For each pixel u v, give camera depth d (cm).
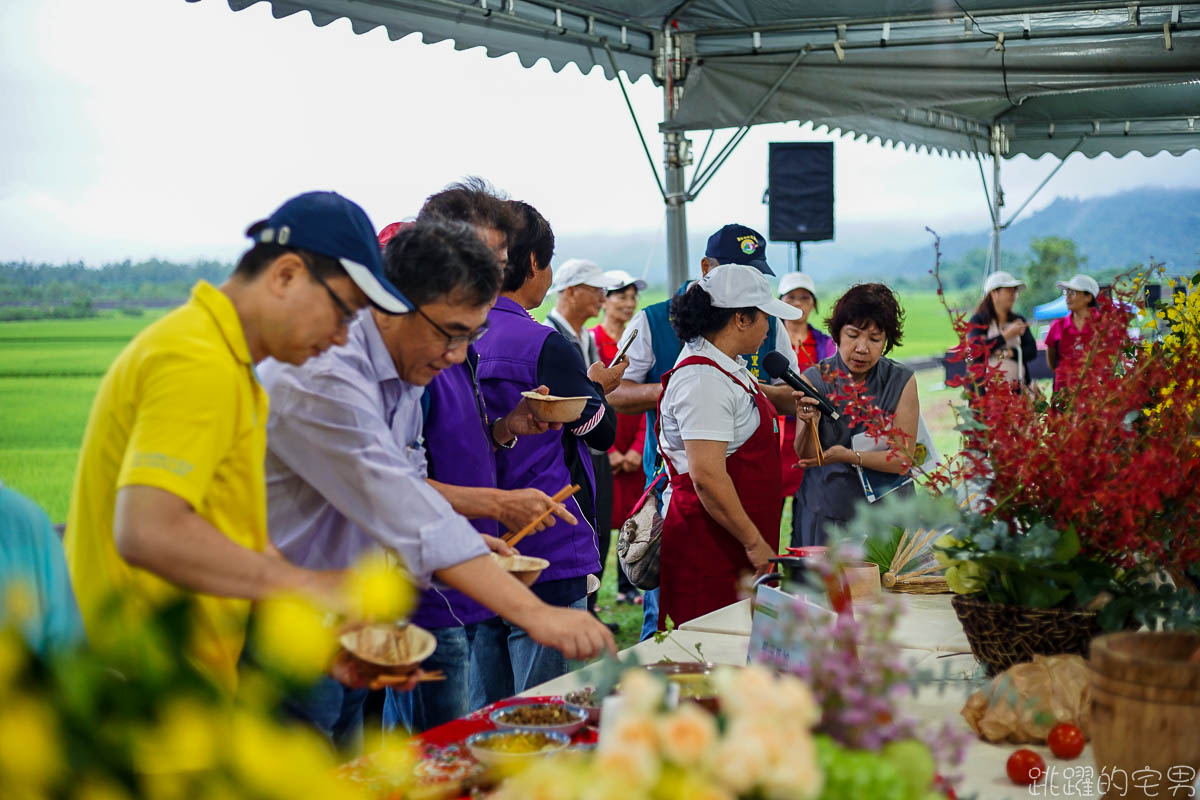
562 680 212
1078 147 1046
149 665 72
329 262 183
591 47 600
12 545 157
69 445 1583
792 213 788
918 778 119
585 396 303
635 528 367
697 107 643
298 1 438
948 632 257
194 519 172
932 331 4538
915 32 633
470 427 276
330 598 131
